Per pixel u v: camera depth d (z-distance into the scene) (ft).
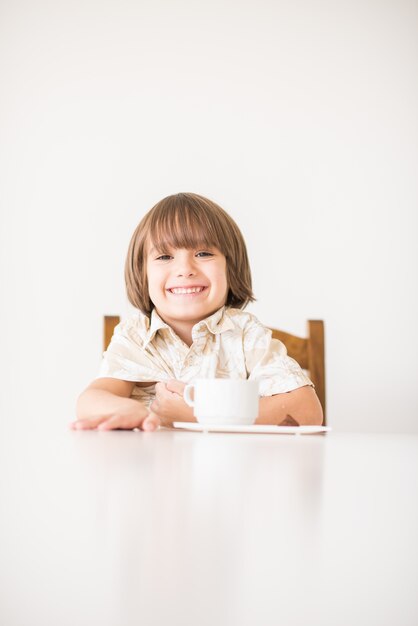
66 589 0.34
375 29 9.12
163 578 0.35
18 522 0.51
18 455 1.20
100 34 8.91
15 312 8.41
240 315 4.93
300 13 9.09
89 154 8.76
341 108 9.07
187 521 0.53
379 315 8.86
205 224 4.81
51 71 8.83
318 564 0.39
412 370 8.82
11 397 8.28
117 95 8.86
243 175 8.91
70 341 8.43
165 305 4.82
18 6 8.85
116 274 8.61
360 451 1.65
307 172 8.96
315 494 0.73
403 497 0.73
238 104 8.95
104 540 0.45
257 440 2.09
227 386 2.84
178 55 8.92
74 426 2.71
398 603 0.33
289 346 5.58
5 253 8.48
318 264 8.87
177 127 8.87
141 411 2.80
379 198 9.01
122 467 0.99
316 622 0.31
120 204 8.73
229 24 9.00
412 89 9.11
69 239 8.60
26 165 8.66
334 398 8.71
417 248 8.98
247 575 0.36
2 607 0.32
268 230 8.87
